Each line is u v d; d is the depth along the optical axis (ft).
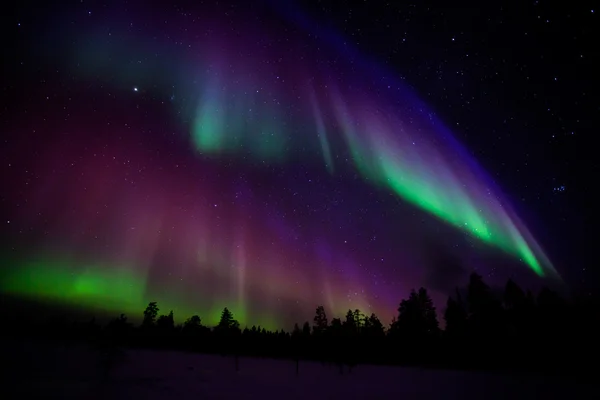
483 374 85.40
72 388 42.19
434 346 124.98
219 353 134.10
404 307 154.30
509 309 130.52
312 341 151.43
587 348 95.40
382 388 60.70
